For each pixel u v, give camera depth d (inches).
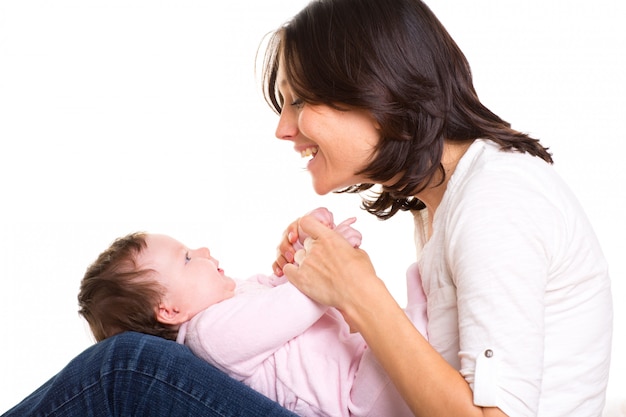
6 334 139.9
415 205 64.2
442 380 44.8
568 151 143.1
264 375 57.7
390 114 52.0
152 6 151.5
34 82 149.6
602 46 142.6
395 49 52.1
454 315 52.5
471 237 46.4
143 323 59.6
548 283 48.7
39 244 147.3
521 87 144.5
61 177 149.9
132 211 151.3
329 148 54.8
